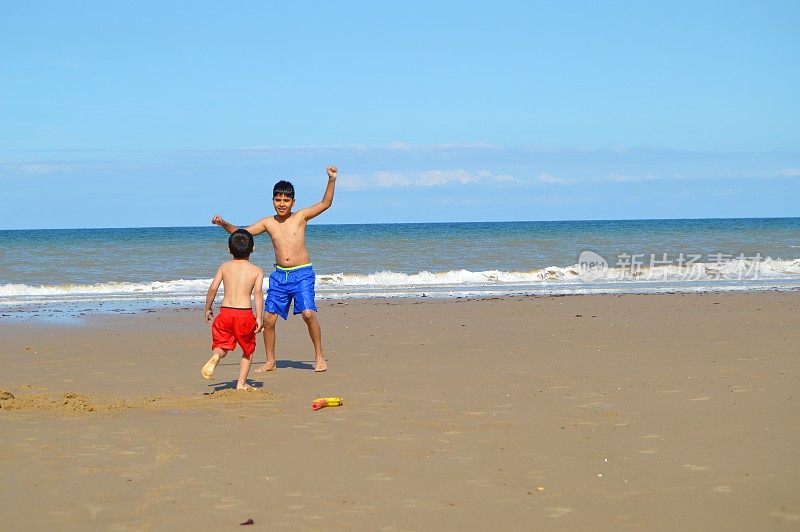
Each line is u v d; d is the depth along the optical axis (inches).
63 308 665.0
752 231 2391.7
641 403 250.7
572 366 331.0
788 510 148.7
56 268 1152.2
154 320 561.9
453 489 163.8
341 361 361.7
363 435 211.8
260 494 160.7
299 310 334.3
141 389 292.5
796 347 378.3
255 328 286.8
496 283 930.1
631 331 452.4
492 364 341.7
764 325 473.4
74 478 171.6
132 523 143.9
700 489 161.8
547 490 162.7
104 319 569.3
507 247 1566.2
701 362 335.3
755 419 224.7
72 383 307.0
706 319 509.4
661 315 538.0
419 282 957.2
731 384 281.7
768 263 1127.0
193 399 268.4
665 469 176.4
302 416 237.9
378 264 1214.9
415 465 181.6
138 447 199.3
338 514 148.8
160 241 2004.2
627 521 144.3
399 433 213.9
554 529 140.9
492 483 167.6
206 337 464.4
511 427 219.8
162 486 166.1
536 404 252.1
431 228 3838.6
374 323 518.9
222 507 152.8
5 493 161.2
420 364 346.6
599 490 162.2
